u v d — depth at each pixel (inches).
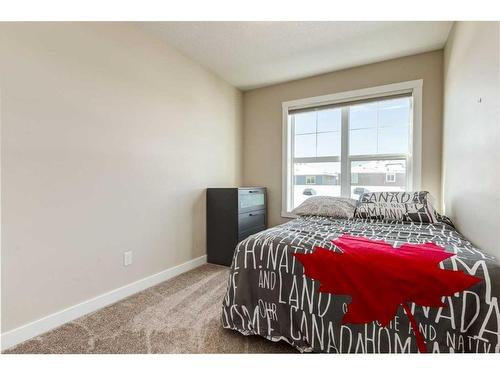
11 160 55.3
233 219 111.0
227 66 114.5
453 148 80.7
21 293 57.0
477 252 47.7
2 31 54.2
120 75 78.7
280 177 135.3
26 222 57.7
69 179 65.6
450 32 86.4
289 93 131.7
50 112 61.7
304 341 51.6
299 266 53.3
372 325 45.7
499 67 45.3
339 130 122.6
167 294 82.2
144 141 86.8
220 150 126.8
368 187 116.6
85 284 69.5
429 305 42.1
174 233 99.7
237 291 59.2
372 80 112.0
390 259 46.4
